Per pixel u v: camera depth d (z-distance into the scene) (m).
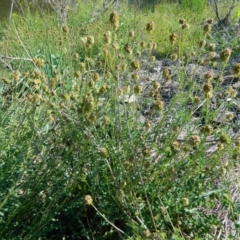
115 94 2.32
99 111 2.47
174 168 2.24
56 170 2.23
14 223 2.11
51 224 2.19
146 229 1.93
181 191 2.23
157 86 2.58
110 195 2.27
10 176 2.21
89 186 2.21
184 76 3.12
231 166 2.43
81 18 6.83
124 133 2.39
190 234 2.15
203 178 2.22
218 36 5.98
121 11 7.39
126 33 5.70
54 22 6.41
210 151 2.67
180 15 7.86
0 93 3.10
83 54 4.86
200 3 8.11
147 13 8.33
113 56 2.75
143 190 2.12
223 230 2.25
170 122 2.72
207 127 2.12
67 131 2.31
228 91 2.60
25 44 5.17
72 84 3.35
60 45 4.86
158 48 5.70
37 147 2.33
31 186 2.20
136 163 2.10
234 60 4.96
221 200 2.24
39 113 2.67
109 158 2.33
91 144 2.25
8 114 2.75
